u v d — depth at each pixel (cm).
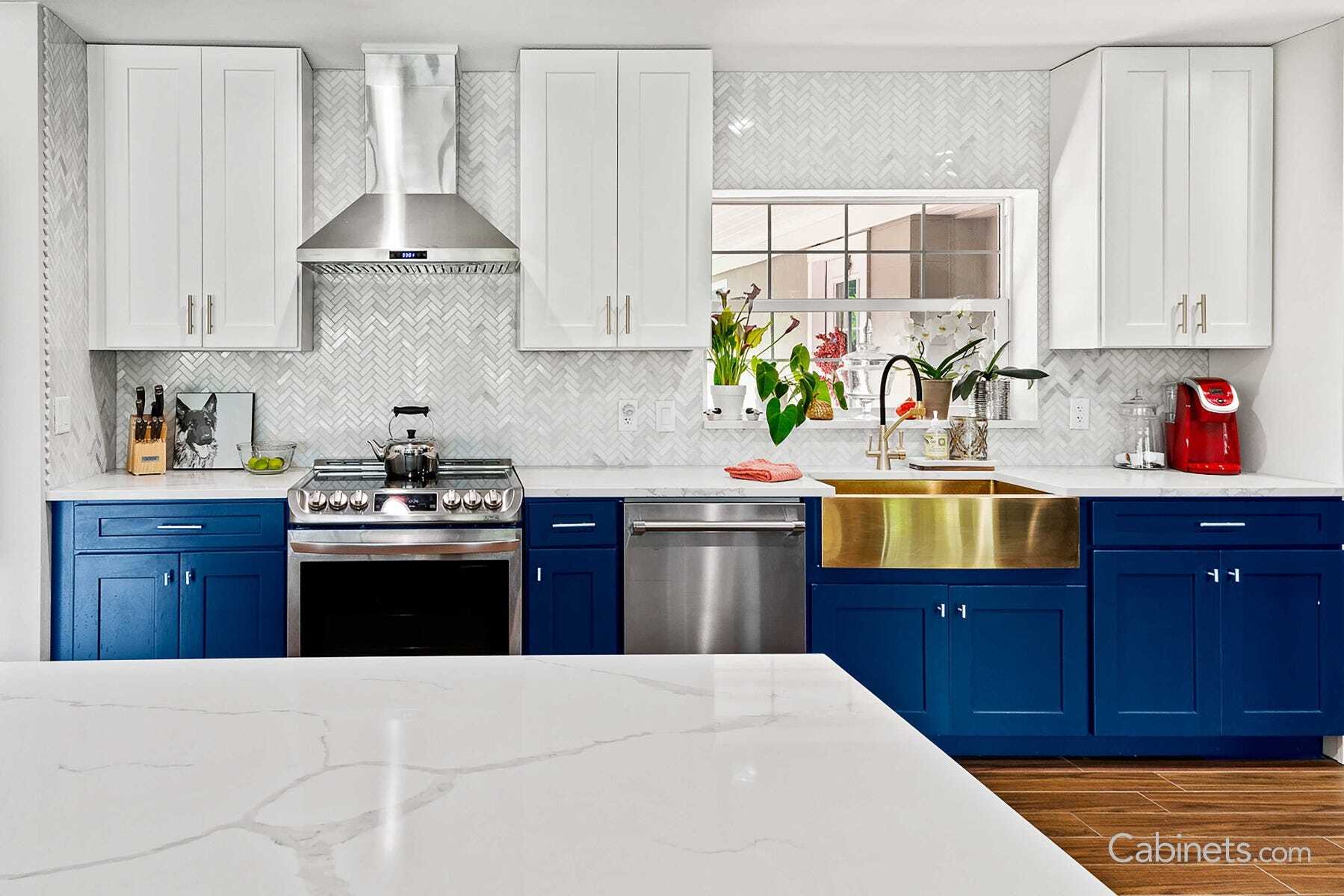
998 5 316
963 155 392
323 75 373
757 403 407
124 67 339
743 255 406
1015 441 397
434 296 382
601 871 66
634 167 354
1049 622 325
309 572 306
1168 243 356
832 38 347
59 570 309
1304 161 342
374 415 382
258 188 345
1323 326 334
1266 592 324
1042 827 280
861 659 323
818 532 323
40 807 77
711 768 86
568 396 388
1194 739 332
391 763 87
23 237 304
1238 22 331
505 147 380
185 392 374
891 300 406
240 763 87
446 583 309
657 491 318
